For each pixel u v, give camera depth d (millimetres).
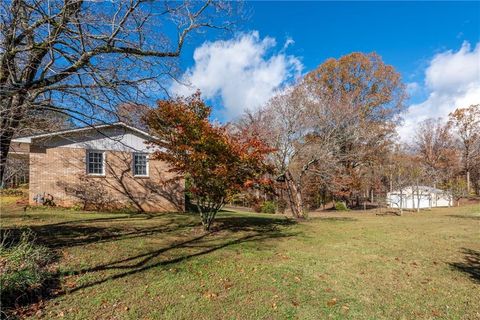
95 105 6129
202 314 4102
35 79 5887
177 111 9305
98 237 8227
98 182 14406
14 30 5383
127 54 6027
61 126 8555
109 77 5836
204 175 9250
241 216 16203
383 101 29469
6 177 12789
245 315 4117
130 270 5656
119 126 8609
